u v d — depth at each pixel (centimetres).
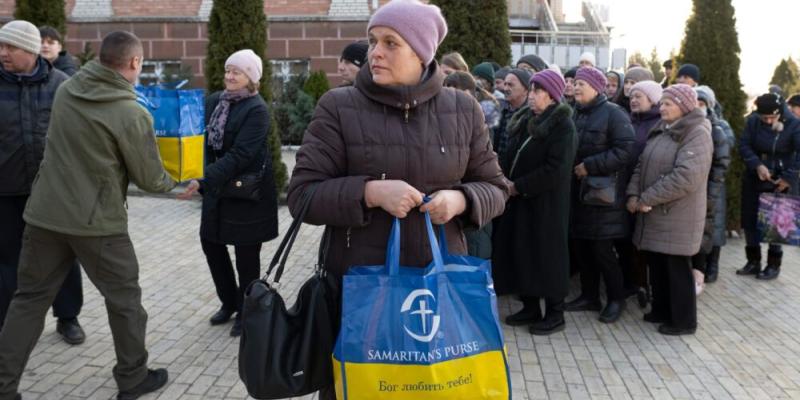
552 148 438
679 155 444
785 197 591
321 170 207
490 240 481
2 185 382
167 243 689
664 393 377
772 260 629
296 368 200
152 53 1310
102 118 313
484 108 534
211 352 413
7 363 322
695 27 786
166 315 479
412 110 207
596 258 493
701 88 578
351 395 184
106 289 331
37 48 375
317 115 211
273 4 1314
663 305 487
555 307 468
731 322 502
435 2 796
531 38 1648
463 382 188
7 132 376
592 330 478
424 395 184
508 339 459
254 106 415
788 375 404
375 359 185
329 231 214
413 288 188
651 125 531
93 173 316
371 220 207
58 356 400
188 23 1299
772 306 543
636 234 475
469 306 194
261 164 424
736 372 407
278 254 208
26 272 327
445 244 208
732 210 792
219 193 408
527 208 457
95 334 436
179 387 364
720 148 532
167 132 387
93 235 318
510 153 473
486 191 216
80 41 1311
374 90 204
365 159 204
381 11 204
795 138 606
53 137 319
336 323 210
